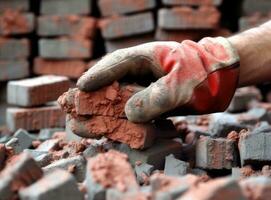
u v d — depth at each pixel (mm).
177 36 2611
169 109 1138
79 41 2670
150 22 2611
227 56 1168
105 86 1164
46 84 1741
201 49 1170
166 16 2557
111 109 1169
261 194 812
